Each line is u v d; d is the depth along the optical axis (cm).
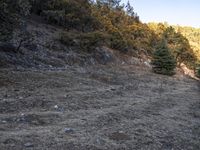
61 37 5081
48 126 1462
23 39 3834
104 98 2408
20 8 2753
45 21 5725
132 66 6488
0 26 2658
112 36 6981
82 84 2958
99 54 5806
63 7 6069
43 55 4184
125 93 2867
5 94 2023
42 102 1916
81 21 6366
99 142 1327
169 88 4084
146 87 3653
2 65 3122
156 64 6375
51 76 2991
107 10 8519
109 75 4112
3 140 1202
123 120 1769
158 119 1961
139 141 1440
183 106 2658
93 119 1680
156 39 9488
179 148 1472
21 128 1385
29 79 2634
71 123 1552
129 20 9406
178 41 9756
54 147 1204
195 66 9275
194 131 1836
